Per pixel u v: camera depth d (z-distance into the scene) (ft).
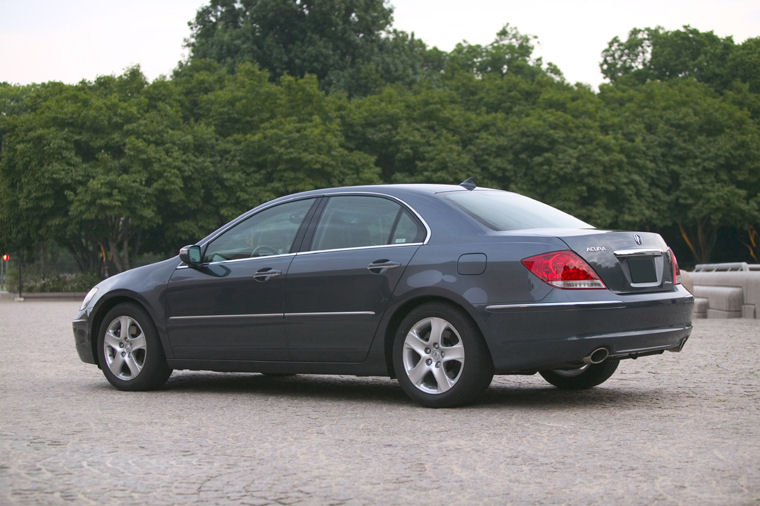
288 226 25.67
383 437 18.58
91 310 28.50
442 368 22.31
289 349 24.84
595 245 21.67
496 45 263.29
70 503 13.42
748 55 237.66
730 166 198.39
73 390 27.43
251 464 16.05
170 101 171.53
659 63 249.14
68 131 153.79
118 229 160.86
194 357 26.61
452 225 22.86
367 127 185.47
